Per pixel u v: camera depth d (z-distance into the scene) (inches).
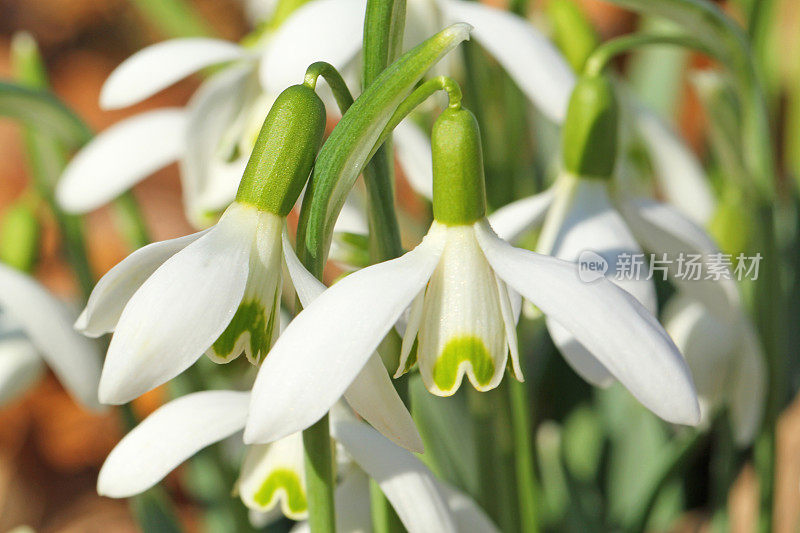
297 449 9.7
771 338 11.7
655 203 10.4
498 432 11.3
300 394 8.1
